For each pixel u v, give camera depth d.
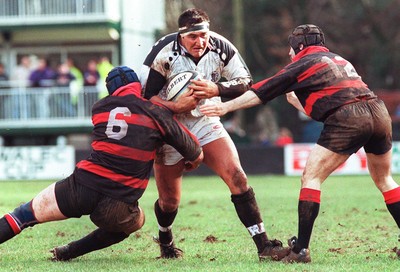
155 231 42.38
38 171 96.19
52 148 96.00
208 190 73.62
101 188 30.02
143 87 31.72
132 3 127.19
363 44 170.12
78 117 117.56
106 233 31.78
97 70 117.81
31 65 125.75
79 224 45.94
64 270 29.78
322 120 31.05
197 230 42.66
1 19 122.56
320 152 30.66
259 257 31.72
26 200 61.81
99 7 121.62
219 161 31.75
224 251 35.16
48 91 117.81
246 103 30.69
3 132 119.00
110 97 30.77
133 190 30.28
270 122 141.62
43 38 125.12
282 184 79.00
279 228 43.47
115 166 29.98
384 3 168.62
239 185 31.66
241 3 167.50
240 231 42.00
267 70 173.75
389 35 169.38
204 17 30.92
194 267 30.28
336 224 44.88
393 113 146.38
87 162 30.33
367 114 30.53
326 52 31.34
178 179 32.69
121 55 124.62
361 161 95.62
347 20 170.50
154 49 31.61
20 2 122.69
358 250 35.06
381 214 50.03
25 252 35.41
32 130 118.06
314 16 169.88
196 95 30.47
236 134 120.56
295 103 33.41
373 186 75.56
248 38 172.75
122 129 30.17
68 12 122.19
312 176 30.73
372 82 171.12
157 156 32.12
